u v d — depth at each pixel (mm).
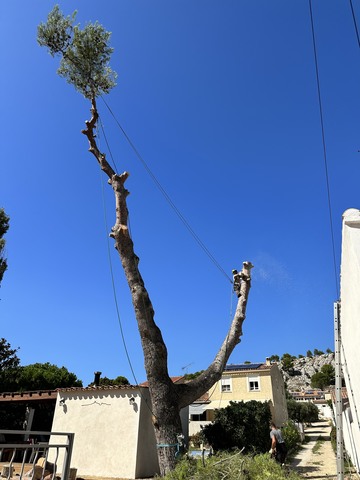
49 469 8859
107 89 16859
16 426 23047
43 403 19781
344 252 6922
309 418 45156
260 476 7598
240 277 15695
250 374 32312
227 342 14289
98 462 15242
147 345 12695
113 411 16094
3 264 21906
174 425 11828
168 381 12445
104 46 16500
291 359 131375
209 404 32281
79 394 17094
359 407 8414
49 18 16016
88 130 16094
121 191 14875
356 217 6266
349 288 6984
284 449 12633
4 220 23188
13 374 26391
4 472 8789
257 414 16562
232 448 14828
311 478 12086
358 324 6578
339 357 7910
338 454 7484
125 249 14047
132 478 14391
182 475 8125
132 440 15172
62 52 16391
